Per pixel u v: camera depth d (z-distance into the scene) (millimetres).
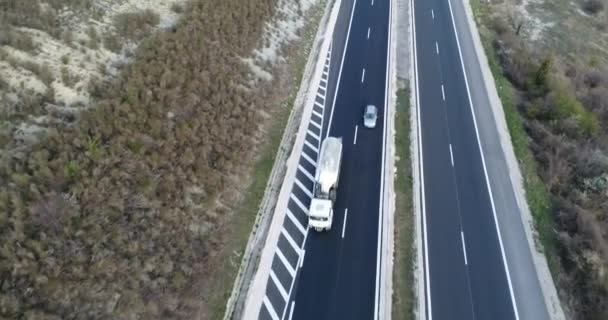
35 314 20625
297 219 30984
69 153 26047
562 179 34031
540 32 54656
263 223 30375
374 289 27328
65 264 22609
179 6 42000
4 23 32094
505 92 43719
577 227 30219
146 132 29641
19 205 22859
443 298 27312
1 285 20938
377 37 51062
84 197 24781
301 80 42906
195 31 38438
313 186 33438
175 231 26859
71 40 33594
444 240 30531
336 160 32219
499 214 32438
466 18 55688
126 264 24062
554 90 42094
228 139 32969
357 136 38000
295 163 34812
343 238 30000
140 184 27078
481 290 27844
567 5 60250
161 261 25250
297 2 52438
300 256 28812
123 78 32094
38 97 28828
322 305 26406
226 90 36125
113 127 28594
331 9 55438
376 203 32469
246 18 43938
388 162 35812
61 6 36219
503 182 34812
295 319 25672
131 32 36906
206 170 29984
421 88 44188
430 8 57500
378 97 42312
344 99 41844
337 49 48531
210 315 25062
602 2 60375
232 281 26812
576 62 50406
